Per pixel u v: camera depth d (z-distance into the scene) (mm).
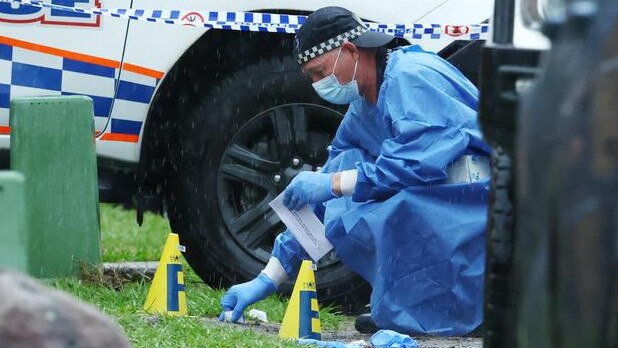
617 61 8000
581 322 8125
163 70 17547
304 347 14312
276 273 16359
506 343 11133
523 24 10609
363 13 17641
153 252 23188
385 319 15789
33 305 6738
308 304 15266
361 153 16469
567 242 8148
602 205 7977
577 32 8234
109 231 25266
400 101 15492
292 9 17672
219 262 18188
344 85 15922
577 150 8094
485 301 11328
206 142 18016
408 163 15312
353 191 15516
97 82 17422
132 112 17609
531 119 8484
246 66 17953
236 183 18297
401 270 15648
